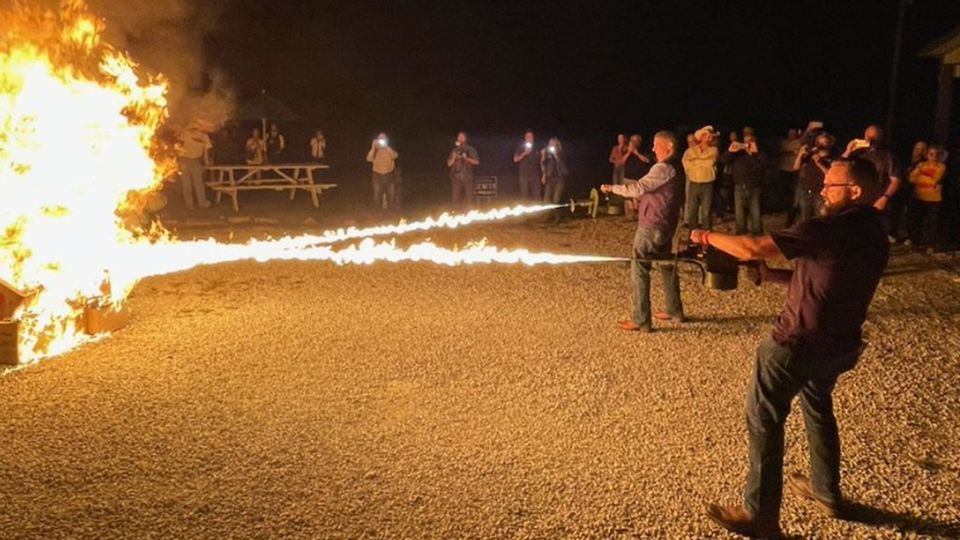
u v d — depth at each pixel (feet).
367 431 20.10
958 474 18.15
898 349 27.58
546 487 17.28
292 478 17.57
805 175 43.88
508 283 37.29
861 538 15.52
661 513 16.25
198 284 36.63
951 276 40.01
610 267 41.24
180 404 21.76
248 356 25.93
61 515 15.96
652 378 24.12
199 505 16.39
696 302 33.68
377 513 16.12
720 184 60.08
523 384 23.50
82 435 19.71
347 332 28.78
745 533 15.47
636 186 27.84
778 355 14.80
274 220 59.21
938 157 47.16
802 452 19.08
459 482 17.46
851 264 14.34
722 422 20.89
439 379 23.88
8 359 24.68
